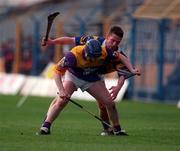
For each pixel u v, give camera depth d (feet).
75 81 104.68
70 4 318.65
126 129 126.00
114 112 107.65
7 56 313.73
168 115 176.14
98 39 103.60
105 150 88.89
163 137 109.60
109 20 258.16
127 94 248.93
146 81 246.27
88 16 285.23
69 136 107.34
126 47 254.27
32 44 292.81
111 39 102.01
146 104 225.56
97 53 101.14
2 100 231.71
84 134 111.65
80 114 171.12
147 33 244.42
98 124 137.39
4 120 147.43
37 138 103.04
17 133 112.06
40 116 162.81
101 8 289.12
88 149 89.76
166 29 236.43
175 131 122.42
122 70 104.53
